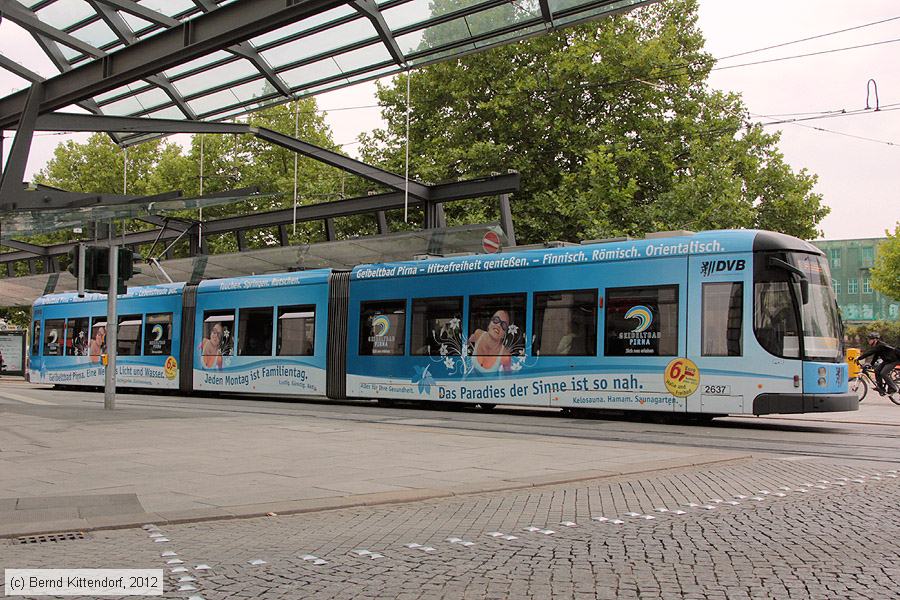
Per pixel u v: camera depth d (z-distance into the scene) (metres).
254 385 24.78
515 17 17.97
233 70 23.02
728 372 16.03
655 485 9.26
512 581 5.36
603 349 17.64
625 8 16.95
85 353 31.05
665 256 17.06
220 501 8.07
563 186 36.41
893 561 5.85
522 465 10.56
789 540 6.54
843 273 92.50
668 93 39.38
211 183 51.84
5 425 15.30
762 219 39.22
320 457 11.20
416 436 13.75
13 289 44.12
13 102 19.56
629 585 5.26
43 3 20.64
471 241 25.59
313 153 25.25
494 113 40.16
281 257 32.22
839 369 15.81
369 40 20.06
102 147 59.03
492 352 19.42
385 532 6.88
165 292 28.23
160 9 19.30
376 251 29.59
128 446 12.30
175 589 5.21
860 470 10.40
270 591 5.16
